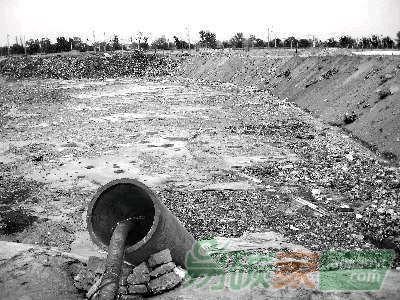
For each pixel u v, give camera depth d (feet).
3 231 37.40
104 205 17.49
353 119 75.20
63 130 81.92
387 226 34.91
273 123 82.53
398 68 76.74
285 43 212.64
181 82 164.66
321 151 62.18
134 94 131.23
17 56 222.69
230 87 138.72
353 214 38.99
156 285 17.81
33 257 20.29
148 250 17.42
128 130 80.53
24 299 17.49
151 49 269.44
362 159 56.54
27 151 66.18
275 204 42.34
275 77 130.52
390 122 63.98
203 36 253.44
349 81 89.45
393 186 44.68
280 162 57.36
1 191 48.19
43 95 131.85
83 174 54.44
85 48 266.16
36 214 41.39
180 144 68.85
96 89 146.10
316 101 94.68
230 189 47.01
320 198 43.29
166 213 17.95
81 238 36.06
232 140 70.49
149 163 58.59
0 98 128.67
